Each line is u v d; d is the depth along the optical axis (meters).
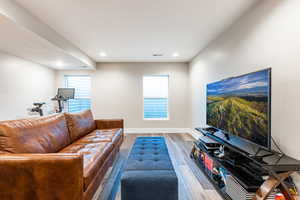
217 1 1.84
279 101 1.55
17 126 1.46
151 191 1.38
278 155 1.39
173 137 4.22
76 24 2.39
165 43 3.19
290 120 1.43
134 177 1.40
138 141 2.49
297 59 1.37
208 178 2.02
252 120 1.52
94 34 2.76
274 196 1.33
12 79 3.21
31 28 2.08
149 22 2.34
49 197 1.11
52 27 2.48
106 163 1.92
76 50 3.42
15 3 1.83
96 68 4.84
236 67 2.27
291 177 1.43
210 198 1.68
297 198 1.37
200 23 2.36
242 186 1.38
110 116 4.86
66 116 2.36
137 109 4.87
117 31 2.64
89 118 3.04
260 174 1.42
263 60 1.75
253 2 1.84
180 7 1.96
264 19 1.73
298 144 1.36
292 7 1.40
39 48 2.76
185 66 4.83
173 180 1.39
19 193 1.11
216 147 2.13
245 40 2.06
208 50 3.27
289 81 1.44
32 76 3.81
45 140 1.70
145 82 5.03
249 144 1.75
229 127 1.93
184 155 2.88
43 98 4.25
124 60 4.63
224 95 2.05
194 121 4.23
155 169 1.53
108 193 1.75
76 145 2.10
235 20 2.26
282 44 1.51
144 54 3.98
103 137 2.52
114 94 4.86
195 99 4.15
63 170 1.10
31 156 1.12
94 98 4.86
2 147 1.31
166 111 5.06
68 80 5.00
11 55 3.17
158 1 1.84
